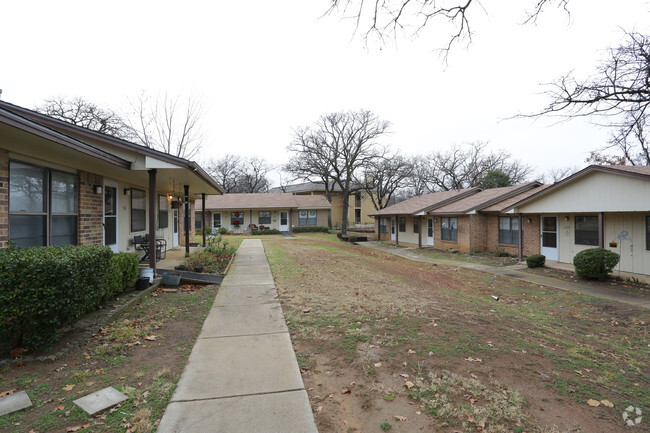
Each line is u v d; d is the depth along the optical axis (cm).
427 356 384
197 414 268
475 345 425
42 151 538
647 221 1072
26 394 289
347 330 462
